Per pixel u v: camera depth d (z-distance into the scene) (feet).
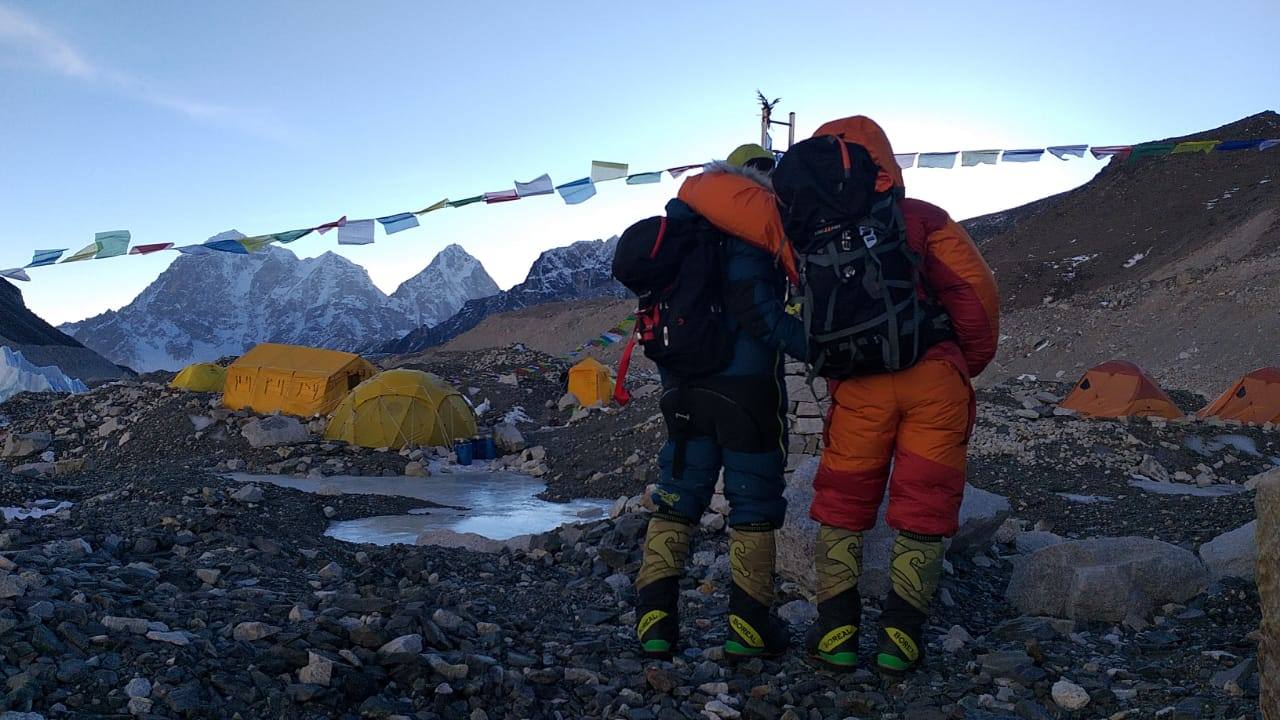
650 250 11.41
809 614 14.56
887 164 10.91
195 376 78.28
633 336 13.00
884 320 10.46
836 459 11.62
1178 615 14.30
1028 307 234.58
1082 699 10.39
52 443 67.46
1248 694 10.03
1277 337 119.85
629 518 22.36
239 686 9.43
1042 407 50.72
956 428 11.14
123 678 9.28
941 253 10.90
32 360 401.08
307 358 71.77
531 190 21.48
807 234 10.74
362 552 20.49
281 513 32.12
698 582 17.20
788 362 24.61
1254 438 46.93
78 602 11.25
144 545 17.33
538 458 60.75
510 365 107.76
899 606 11.34
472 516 38.22
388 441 62.34
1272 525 7.84
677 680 11.08
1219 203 258.16
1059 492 36.32
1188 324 139.54
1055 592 14.62
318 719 9.20
